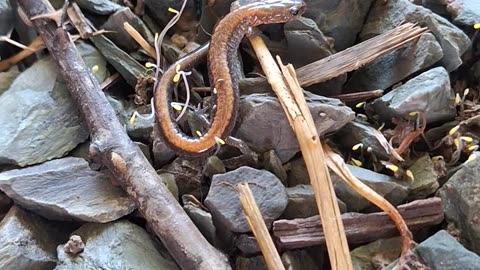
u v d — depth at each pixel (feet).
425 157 0.58
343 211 0.55
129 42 0.65
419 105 0.57
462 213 0.54
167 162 0.59
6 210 0.57
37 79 0.62
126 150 0.55
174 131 0.57
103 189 0.56
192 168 0.58
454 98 0.59
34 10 0.62
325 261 0.56
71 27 0.65
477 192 0.53
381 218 0.54
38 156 0.58
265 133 0.56
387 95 0.59
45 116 0.59
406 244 0.52
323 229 0.52
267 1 0.58
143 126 0.60
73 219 0.55
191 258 0.51
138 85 0.62
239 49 0.62
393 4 0.63
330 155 0.56
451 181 0.55
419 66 0.59
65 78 0.60
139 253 0.53
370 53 0.59
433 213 0.54
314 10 0.62
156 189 0.53
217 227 0.55
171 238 0.52
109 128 0.56
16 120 0.59
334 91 0.61
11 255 0.53
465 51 0.61
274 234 0.53
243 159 0.57
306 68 0.59
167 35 0.66
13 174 0.55
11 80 0.63
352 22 0.62
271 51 0.61
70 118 0.60
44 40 0.62
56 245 0.56
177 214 0.52
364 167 0.59
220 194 0.54
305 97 0.57
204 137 0.56
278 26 0.61
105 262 0.52
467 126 0.59
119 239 0.53
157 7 0.66
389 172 0.58
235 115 0.56
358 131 0.58
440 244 0.51
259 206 0.54
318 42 0.60
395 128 0.59
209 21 0.64
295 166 0.58
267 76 0.57
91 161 0.58
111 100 0.62
